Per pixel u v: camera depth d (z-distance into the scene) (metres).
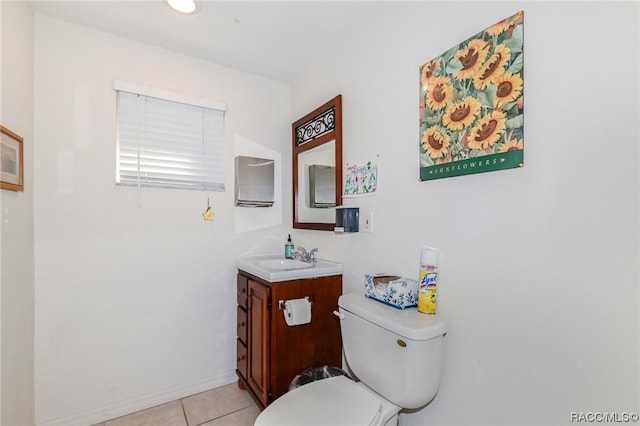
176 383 1.94
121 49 1.80
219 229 2.10
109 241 1.76
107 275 1.75
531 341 0.93
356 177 1.68
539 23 0.90
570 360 0.84
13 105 1.34
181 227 1.97
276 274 1.58
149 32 1.76
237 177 2.12
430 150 1.24
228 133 2.15
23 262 1.43
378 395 1.21
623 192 0.75
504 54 0.98
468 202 1.11
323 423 1.02
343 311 1.37
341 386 1.25
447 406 1.18
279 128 2.37
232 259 2.15
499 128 0.99
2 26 1.24
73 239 1.66
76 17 1.62
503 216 1.00
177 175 1.98
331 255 1.90
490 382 1.04
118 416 1.74
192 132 2.03
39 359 1.57
